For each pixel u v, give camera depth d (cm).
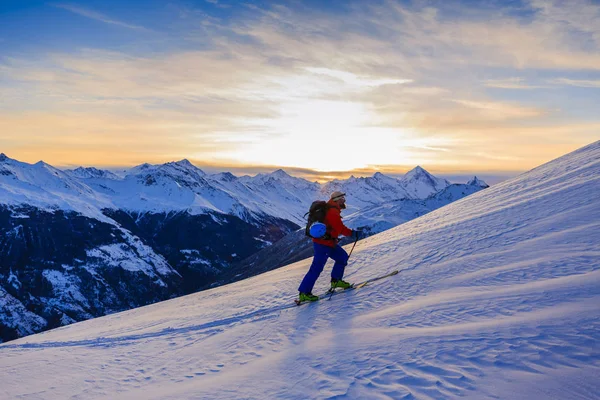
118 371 573
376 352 391
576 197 941
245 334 625
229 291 1293
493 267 621
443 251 854
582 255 549
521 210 1016
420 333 413
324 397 318
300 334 543
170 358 594
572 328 339
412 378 318
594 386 258
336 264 754
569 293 421
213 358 540
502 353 327
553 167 1739
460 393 282
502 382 285
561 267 525
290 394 341
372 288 709
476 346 350
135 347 720
